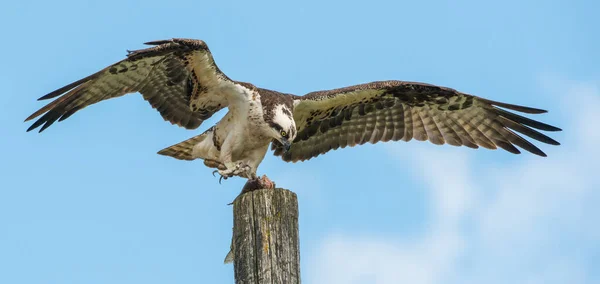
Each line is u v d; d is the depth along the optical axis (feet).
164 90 45.93
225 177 44.65
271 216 30.50
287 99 46.29
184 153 47.80
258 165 46.19
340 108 49.21
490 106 49.34
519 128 49.49
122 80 44.50
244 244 30.37
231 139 45.09
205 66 43.55
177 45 42.14
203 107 46.68
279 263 29.94
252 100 44.47
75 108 44.34
